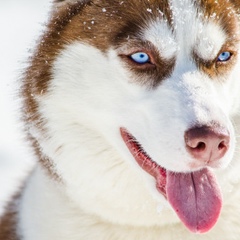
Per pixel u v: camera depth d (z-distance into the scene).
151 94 5.56
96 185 5.93
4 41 18.91
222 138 5.14
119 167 5.90
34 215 6.30
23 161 10.95
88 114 5.88
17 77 6.30
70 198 6.07
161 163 5.38
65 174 6.00
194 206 5.42
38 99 6.00
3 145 11.89
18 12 23.88
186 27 5.56
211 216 5.41
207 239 5.94
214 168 5.30
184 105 5.31
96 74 5.76
